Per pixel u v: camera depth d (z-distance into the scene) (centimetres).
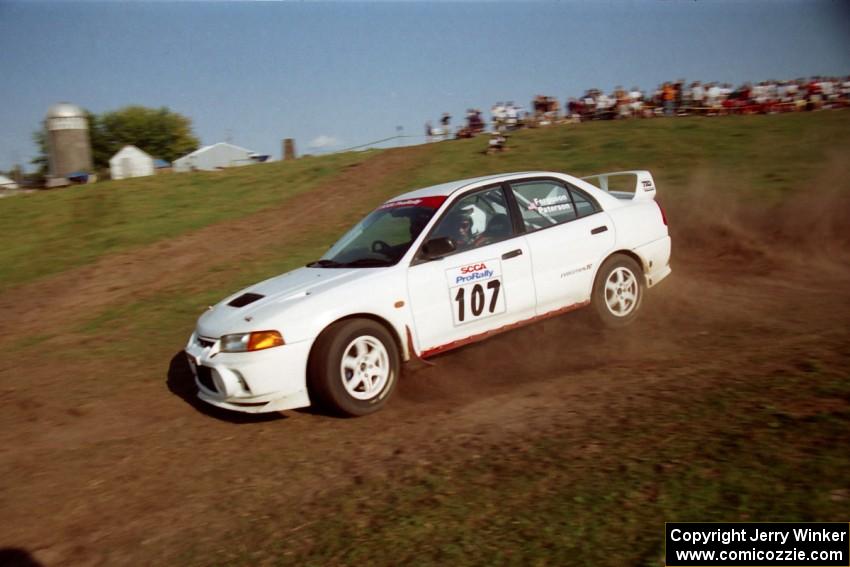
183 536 345
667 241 646
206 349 487
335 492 365
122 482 418
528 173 593
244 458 436
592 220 601
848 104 2278
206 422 510
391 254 518
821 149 1555
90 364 672
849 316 593
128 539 349
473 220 546
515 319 550
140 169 3061
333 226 1305
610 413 404
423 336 505
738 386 410
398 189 1605
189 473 423
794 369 425
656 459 329
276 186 1847
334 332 468
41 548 347
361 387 481
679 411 386
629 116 2455
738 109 2347
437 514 315
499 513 306
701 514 278
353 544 303
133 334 766
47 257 1277
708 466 313
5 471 446
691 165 1537
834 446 311
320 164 2117
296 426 480
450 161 1892
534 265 556
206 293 925
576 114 2544
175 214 1580
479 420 439
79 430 512
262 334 457
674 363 500
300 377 462
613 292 607
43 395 594
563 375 520
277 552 312
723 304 691
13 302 998
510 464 356
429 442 415
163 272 1092
